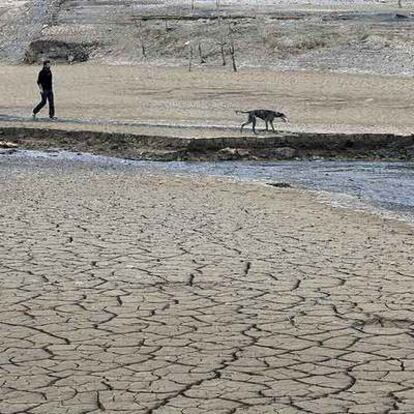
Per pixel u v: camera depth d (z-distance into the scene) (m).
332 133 36.31
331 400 10.27
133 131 37.44
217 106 49.41
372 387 10.66
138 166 31.62
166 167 31.55
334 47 74.12
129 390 10.55
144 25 91.44
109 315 13.48
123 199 23.70
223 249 17.80
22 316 13.41
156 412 9.93
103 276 15.69
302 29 80.56
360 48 73.00
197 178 28.48
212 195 24.83
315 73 66.69
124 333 12.66
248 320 13.24
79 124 40.19
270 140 35.47
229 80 62.84
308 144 35.78
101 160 33.06
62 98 53.62
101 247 17.86
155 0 116.38
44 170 29.59
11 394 10.44
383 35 74.94
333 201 24.48
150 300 14.26
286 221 20.92
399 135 36.34
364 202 24.64
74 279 15.46
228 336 12.52
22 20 102.75
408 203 24.98
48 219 20.62
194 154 34.66
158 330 12.79
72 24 98.12
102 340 12.35
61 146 36.84
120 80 64.56
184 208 22.44
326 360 11.58
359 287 15.04
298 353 11.84
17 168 30.03
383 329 12.84
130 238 18.73
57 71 74.12
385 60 69.38
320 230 19.88
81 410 9.97
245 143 35.28
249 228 19.97
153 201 23.48
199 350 11.95
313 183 28.72
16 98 54.06
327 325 13.02
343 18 91.69
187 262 16.72
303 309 13.80
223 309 13.79
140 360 11.57
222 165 32.53
